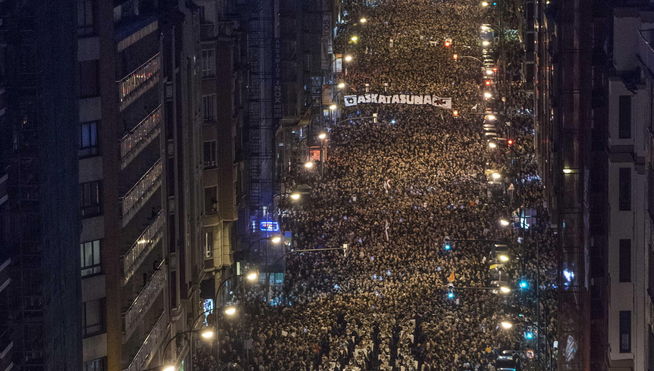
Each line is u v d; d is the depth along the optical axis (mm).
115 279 77438
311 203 150250
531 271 115000
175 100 99750
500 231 135875
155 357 89375
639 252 85500
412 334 106625
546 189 140000
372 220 142875
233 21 123312
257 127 133500
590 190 91625
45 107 64250
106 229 77000
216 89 116312
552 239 125562
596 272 91938
